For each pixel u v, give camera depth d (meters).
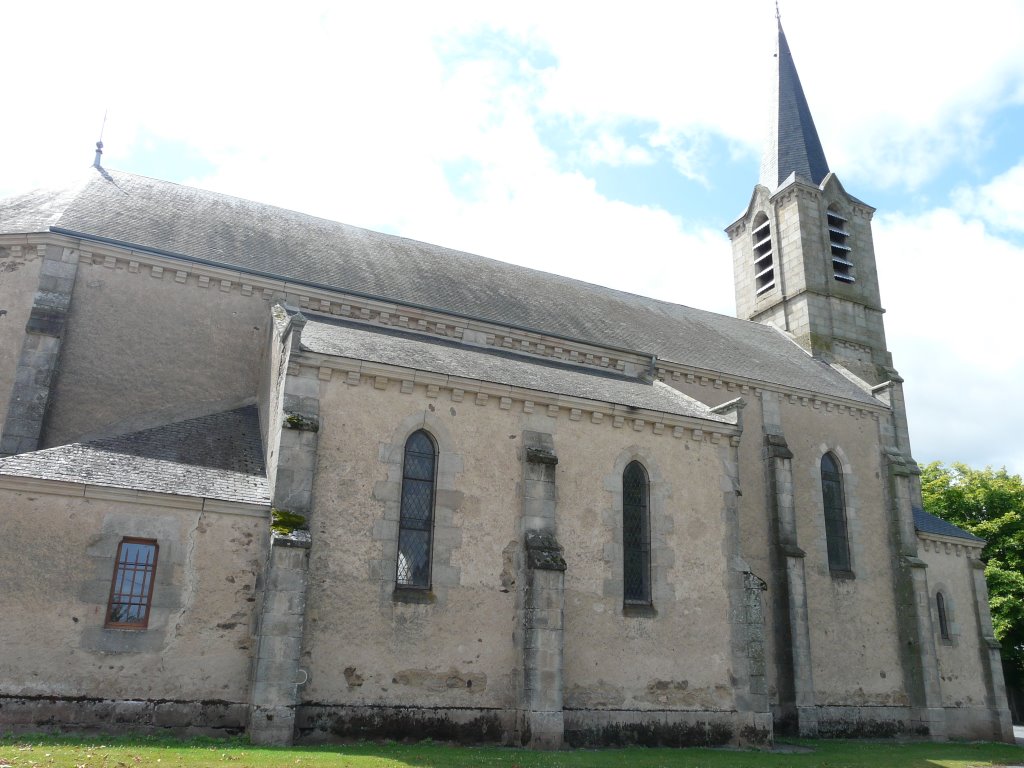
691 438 21.33
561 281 33.00
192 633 14.96
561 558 17.77
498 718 16.92
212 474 16.81
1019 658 40.44
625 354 26.83
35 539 14.34
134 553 15.02
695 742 18.83
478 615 17.36
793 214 38.34
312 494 16.33
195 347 20.98
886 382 32.84
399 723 16.00
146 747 12.82
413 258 28.44
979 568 31.09
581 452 19.64
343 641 15.95
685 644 19.50
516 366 22.20
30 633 13.93
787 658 25.17
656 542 19.94
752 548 26.31
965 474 48.12
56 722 13.71
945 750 23.75
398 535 17.19
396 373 17.84
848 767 17.56
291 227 26.72
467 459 18.23
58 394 18.95
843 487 29.38
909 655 28.05
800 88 43.78
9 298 19.19
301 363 17.05
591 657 18.31
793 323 37.06
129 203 23.33
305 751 13.59
